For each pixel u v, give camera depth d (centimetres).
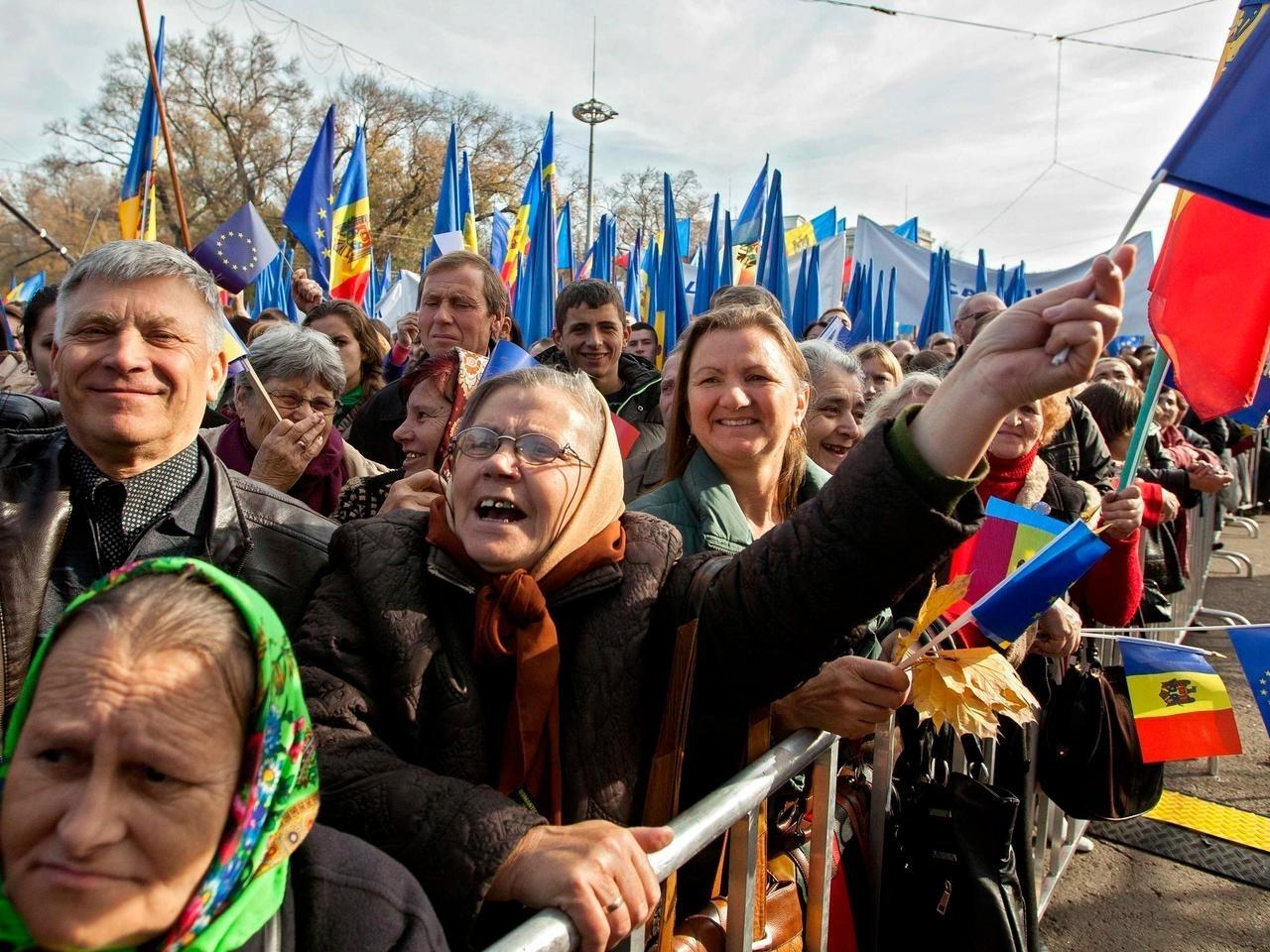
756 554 137
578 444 142
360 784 116
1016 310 118
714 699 148
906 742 214
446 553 137
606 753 132
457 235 648
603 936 101
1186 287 195
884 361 421
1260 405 253
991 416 117
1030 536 197
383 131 2770
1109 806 248
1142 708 242
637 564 146
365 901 96
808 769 183
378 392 368
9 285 2292
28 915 78
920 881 183
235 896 86
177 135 2644
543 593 137
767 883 161
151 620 83
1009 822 183
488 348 374
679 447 228
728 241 859
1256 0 164
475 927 123
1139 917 299
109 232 2773
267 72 2616
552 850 107
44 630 150
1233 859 333
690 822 123
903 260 1223
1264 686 216
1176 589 393
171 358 158
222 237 320
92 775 79
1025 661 260
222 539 167
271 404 237
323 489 272
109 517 161
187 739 80
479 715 131
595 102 1920
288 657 92
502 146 2852
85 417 154
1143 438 196
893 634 210
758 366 207
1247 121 147
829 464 308
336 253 613
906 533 123
